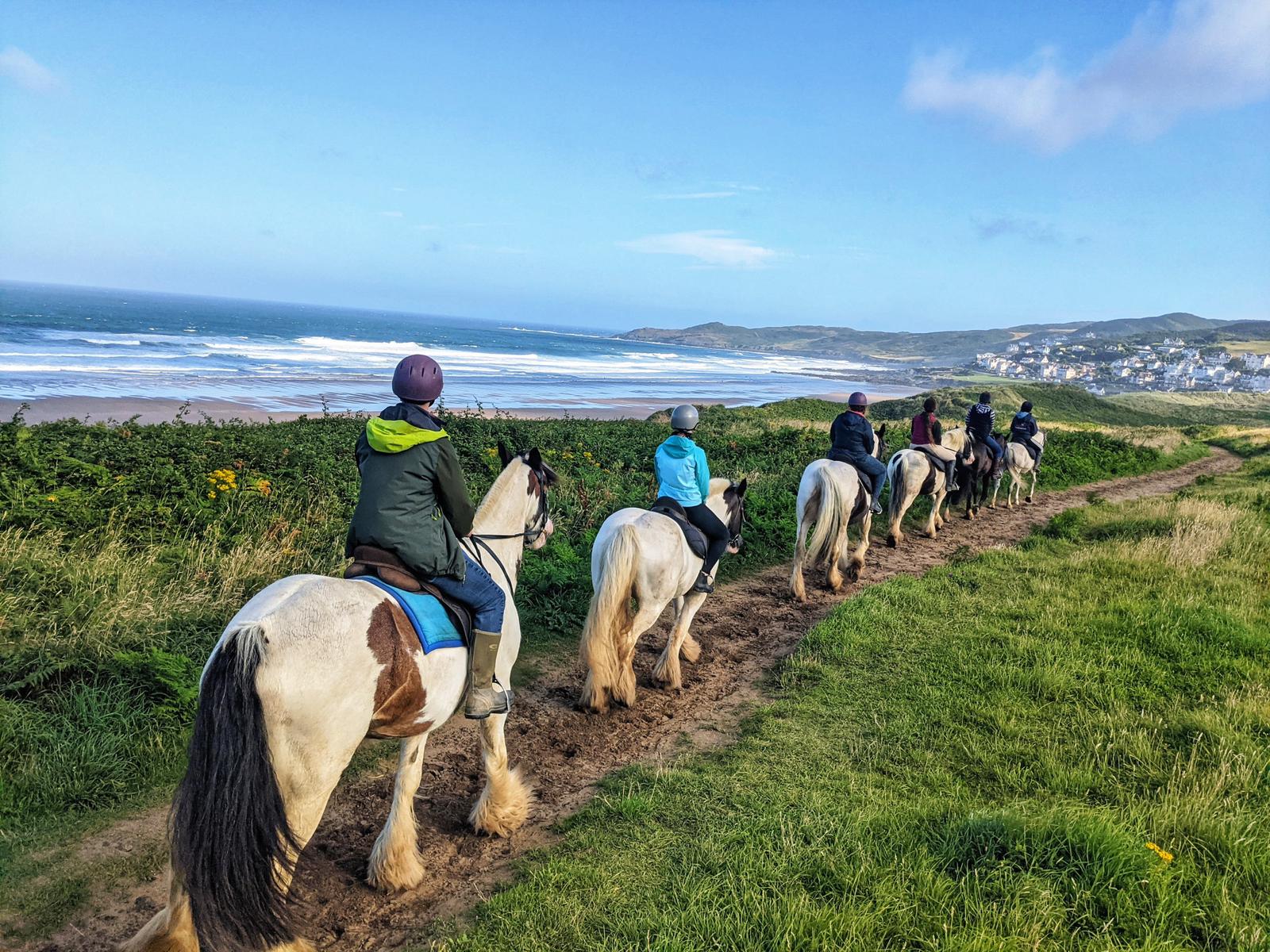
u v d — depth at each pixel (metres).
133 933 3.40
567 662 7.10
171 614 5.96
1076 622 7.82
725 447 18.28
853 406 10.21
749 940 3.25
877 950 3.20
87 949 3.28
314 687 2.81
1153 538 11.36
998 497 18.44
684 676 6.97
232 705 2.61
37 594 5.76
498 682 4.14
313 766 2.86
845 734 5.54
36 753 4.36
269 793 2.59
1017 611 8.26
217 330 108.75
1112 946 3.22
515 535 4.55
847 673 6.71
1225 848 3.93
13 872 3.65
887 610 8.31
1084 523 14.00
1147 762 4.99
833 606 9.13
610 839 4.18
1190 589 8.99
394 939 3.49
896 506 12.62
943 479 13.02
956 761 5.12
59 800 4.16
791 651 7.58
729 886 3.62
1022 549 12.13
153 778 4.49
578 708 6.12
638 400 58.06
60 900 3.53
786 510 12.97
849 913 3.36
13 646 5.14
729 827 4.24
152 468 8.72
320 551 7.98
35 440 8.90
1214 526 12.16
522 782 4.93
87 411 29.23
